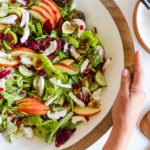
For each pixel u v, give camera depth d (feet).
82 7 2.26
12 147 2.19
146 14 2.48
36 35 2.26
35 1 2.27
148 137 2.52
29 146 2.20
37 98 2.26
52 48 2.25
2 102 2.23
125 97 1.94
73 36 2.30
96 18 2.22
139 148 2.55
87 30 2.29
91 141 2.05
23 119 2.24
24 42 2.24
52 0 2.28
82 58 2.29
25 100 2.24
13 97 2.23
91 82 2.30
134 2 2.52
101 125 2.06
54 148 2.13
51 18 2.23
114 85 2.15
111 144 1.91
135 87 1.97
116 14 2.09
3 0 2.22
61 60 2.30
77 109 2.26
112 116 2.03
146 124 2.52
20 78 2.25
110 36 2.16
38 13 2.22
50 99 2.23
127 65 2.04
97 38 2.27
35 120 2.21
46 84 2.27
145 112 2.56
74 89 2.29
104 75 2.27
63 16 2.29
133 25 2.50
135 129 2.55
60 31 2.27
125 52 2.06
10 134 2.21
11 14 2.22
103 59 2.27
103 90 2.25
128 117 1.93
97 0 2.12
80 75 2.31
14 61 2.23
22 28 2.23
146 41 2.51
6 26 2.21
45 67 2.25
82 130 2.16
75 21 2.27
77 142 2.05
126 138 1.92
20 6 2.27
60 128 2.22
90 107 2.23
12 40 2.22
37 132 2.23
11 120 2.23
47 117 2.25
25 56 2.24
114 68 2.17
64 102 2.30
